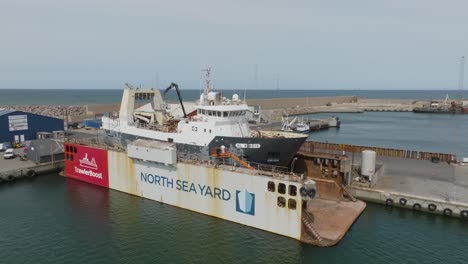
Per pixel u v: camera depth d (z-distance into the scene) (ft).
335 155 128.06
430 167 146.41
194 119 118.73
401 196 111.34
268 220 90.43
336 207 108.47
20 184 134.92
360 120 417.49
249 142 105.19
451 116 467.11
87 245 86.63
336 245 86.12
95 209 108.58
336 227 94.38
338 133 303.27
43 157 151.33
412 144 244.63
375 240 89.92
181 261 79.82
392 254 83.25
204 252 83.35
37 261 79.36
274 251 83.15
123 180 122.11
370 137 277.64
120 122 138.51
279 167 112.68
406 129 331.36
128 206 110.32
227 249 84.38
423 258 81.82
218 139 108.06
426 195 111.45
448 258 81.97
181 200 106.83
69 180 139.85
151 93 142.61
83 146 134.51
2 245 86.58
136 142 117.39
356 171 135.03
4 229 95.25
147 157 109.70
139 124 136.56
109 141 144.46
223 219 98.63
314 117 436.35
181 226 96.02
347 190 119.55
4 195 122.42
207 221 98.37
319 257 80.89
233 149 106.93
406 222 101.35
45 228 95.91
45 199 118.01
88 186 131.34
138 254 82.64
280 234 89.10
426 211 107.86
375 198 115.75
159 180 111.14
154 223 98.12
